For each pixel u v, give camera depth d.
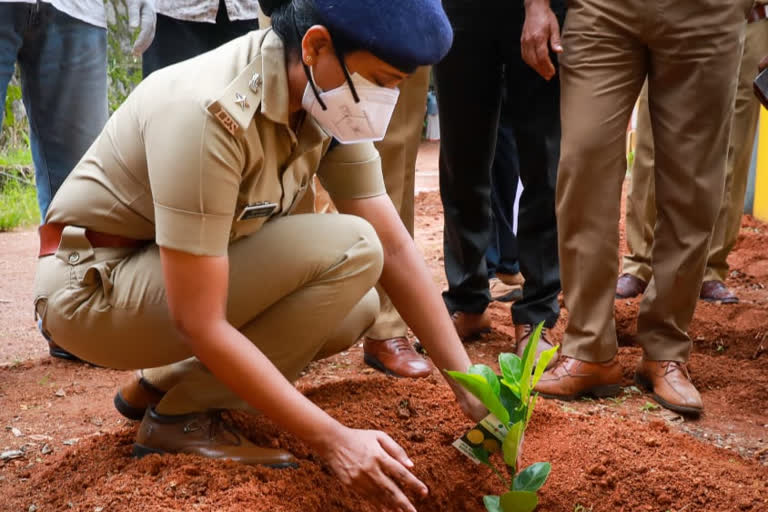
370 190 2.16
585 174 2.74
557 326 3.56
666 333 2.92
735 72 2.68
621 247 5.50
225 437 2.11
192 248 1.67
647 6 2.60
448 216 3.38
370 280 2.04
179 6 3.70
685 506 2.11
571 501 2.16
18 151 8.19
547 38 2.82
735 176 4.17
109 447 2.25
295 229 1.98
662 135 2.77
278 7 1.78
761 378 3.11
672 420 2.78
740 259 5.12
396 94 1.75
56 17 3.30
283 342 2.03
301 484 2.01
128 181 1.88
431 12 1.62
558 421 2.49
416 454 2.27
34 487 2.12
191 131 1.66
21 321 3.85
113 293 1.94
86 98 3.46
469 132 3.19
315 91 1.70
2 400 2.82
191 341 1.75
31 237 6.01
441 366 2.15
